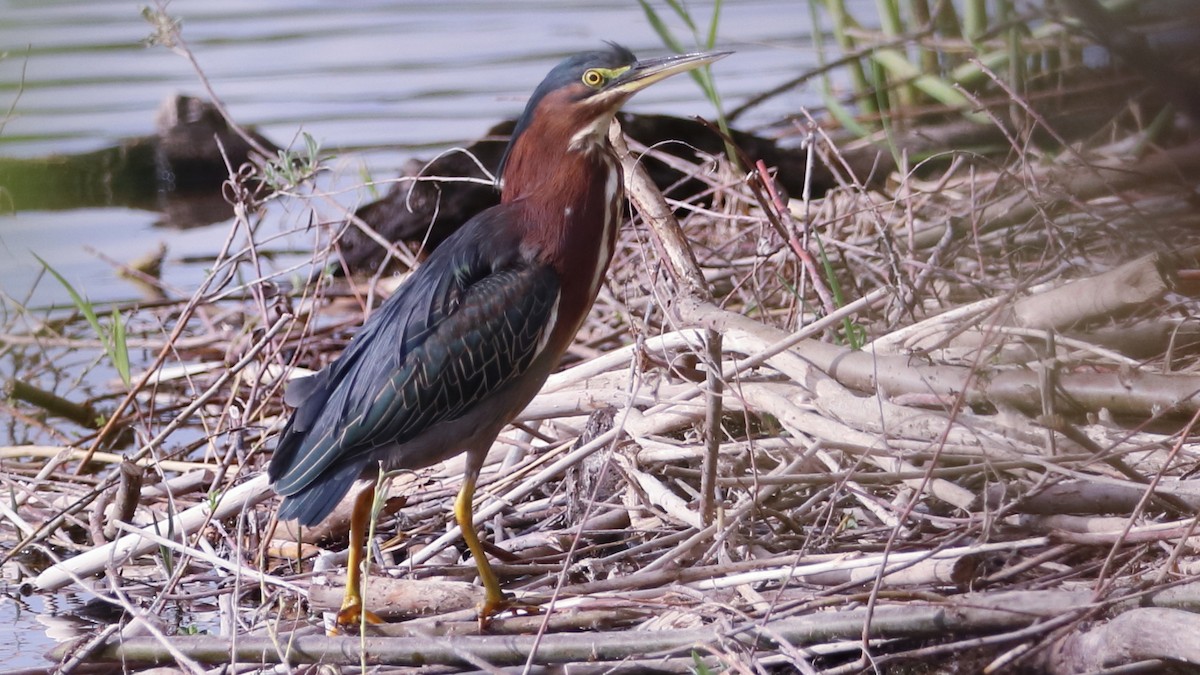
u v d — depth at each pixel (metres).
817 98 22.44
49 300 17.22
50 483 12.15
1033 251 12.93
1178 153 9.55
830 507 9.10
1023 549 8.41
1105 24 6.83
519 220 9.87
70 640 9.18
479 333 9.53
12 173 21.61
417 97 24.06
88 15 26.72
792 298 12.99
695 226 16.20
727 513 9.41
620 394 11.12
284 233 13.38
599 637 7.89
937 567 7.86
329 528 10.85
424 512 10.91
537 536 10.25
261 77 25.38
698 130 17.55
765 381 10.80
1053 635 7.34
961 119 18.23
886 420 9.30
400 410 9.45
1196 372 9.82
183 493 11.72
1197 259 10.72
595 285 10.15
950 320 10.23
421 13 30.50
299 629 8.91
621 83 9.80
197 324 16.55
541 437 11.48
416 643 8.05
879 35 18.02
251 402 11.97
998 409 9.13
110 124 23.33
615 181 10.13
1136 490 8.23
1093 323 10.37
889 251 11.27
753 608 8.24
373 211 17.14
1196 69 6.73
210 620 9.90
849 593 8.04
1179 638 6.81
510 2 31.28
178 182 21.92
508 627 8.49
